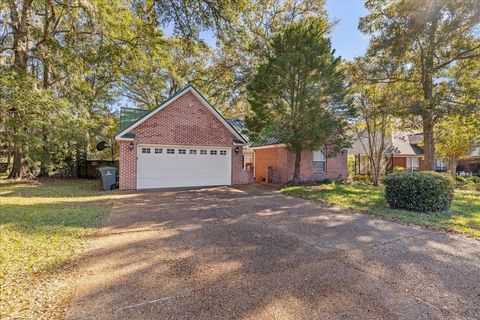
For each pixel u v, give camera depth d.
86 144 16.31
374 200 8.91
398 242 4.88
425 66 13.16
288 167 14.98
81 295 3.04
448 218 6.42
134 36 13.87
